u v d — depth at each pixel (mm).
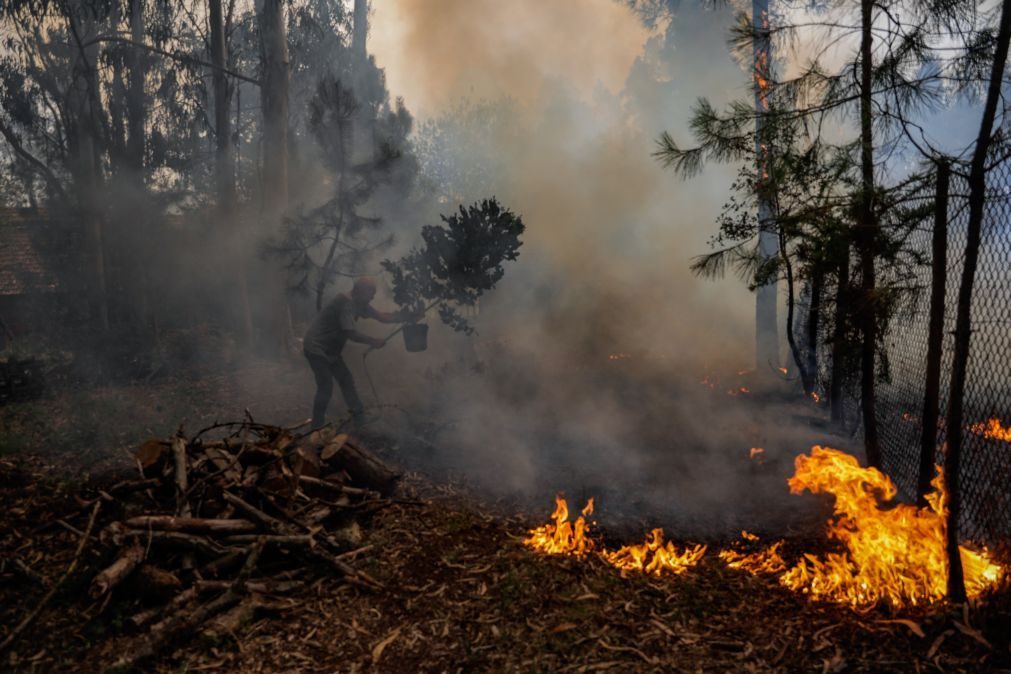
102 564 3881
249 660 3340
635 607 3744
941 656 3197
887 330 5605
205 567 3953
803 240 5895
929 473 4223
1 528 4629
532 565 4250
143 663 3262
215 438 7039
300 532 4359
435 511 5180
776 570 4238
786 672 3127
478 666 3256
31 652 3346
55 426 7457
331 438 5566
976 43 4012
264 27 11828
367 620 3684
